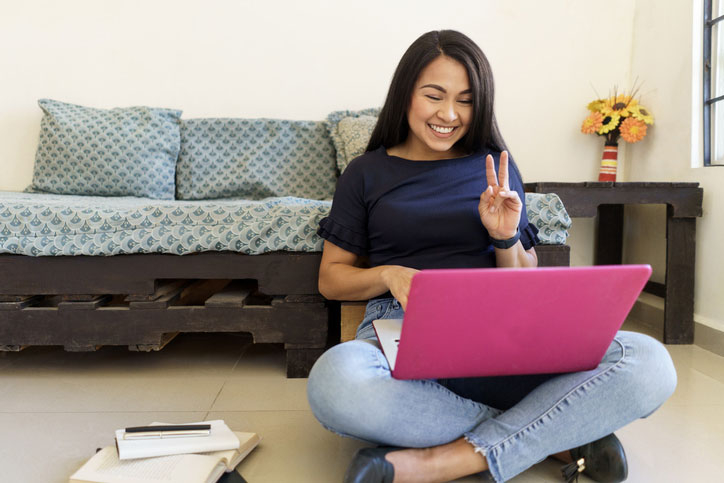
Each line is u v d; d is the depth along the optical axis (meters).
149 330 1.60
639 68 2.50
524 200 1.28
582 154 2.63
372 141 1.30
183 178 2.46
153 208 1.56
